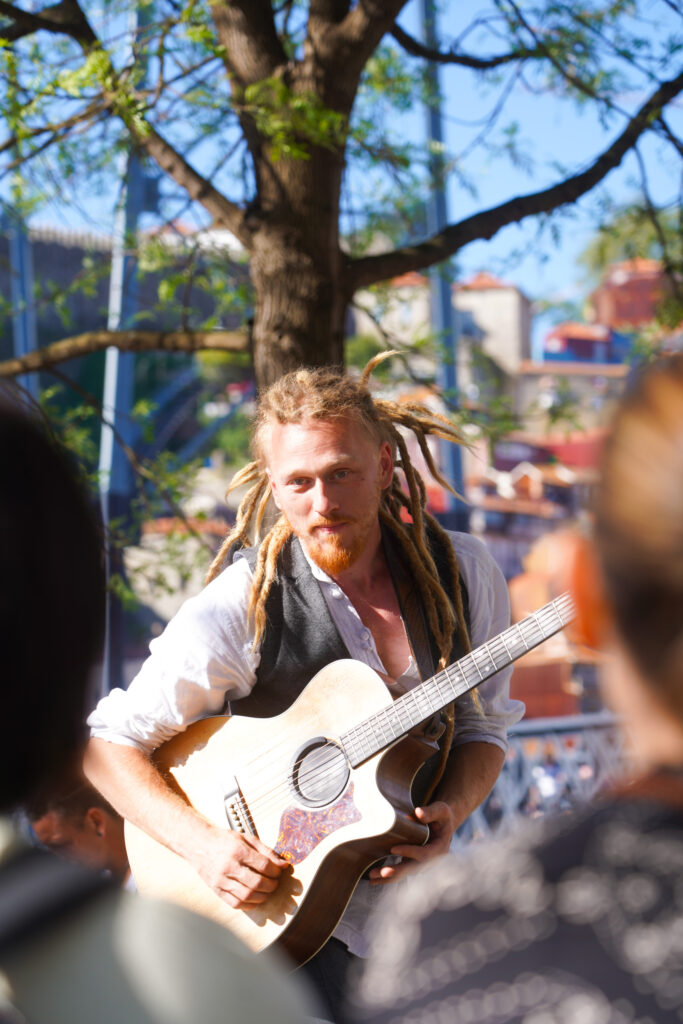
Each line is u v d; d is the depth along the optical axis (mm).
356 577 2633
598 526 905
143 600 5758
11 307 6332
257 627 2629
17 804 932
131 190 5773
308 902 2500
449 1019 935
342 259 4480
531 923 935
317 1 4297
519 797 5660
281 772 2600
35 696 914
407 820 2490
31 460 948
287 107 4176
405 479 2738
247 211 4465
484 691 2725
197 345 4934
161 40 4254
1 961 881
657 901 887
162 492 5363
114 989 884
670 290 5402
